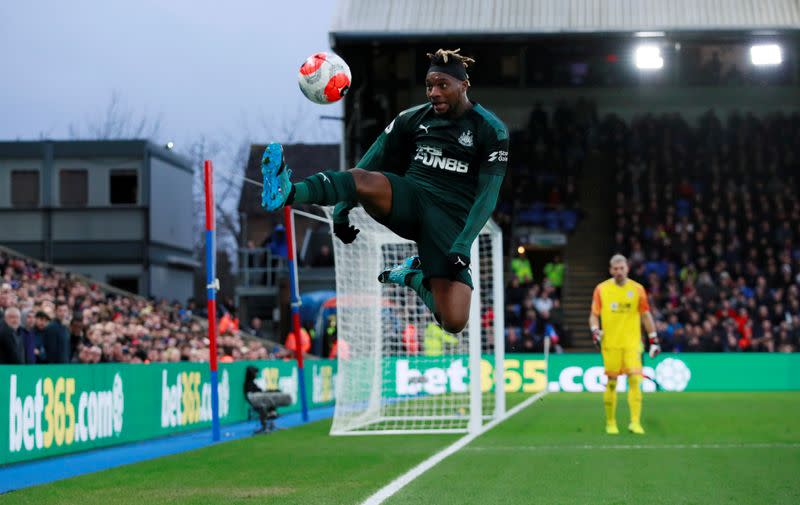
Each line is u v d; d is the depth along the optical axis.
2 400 10.32
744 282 30.48
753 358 26.83
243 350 20.05
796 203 33.91
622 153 34.56
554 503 7.17
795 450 11.15
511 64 35.97
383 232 15.95
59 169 34.50
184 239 38.94
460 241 5.68
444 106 5.96
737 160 34.44
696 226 32.94
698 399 22.59
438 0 30.12
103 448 12.44
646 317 13.69
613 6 29.73
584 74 35.97
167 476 9.10
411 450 11.61
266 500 7.43
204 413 15.77
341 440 13.31
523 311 29.00
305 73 6.13
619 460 10.16
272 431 15.03
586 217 34.56
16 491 8.12
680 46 30.00
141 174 34.56
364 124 31.12
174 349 16.36
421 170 5.98
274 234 31.61
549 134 34.50
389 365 22.42
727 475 8.84
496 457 10.56
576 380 26.86
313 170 53.94
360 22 29.12
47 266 27.08
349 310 16.89
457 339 22.72
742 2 29.83
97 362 13.54
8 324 11.90
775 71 35.66
